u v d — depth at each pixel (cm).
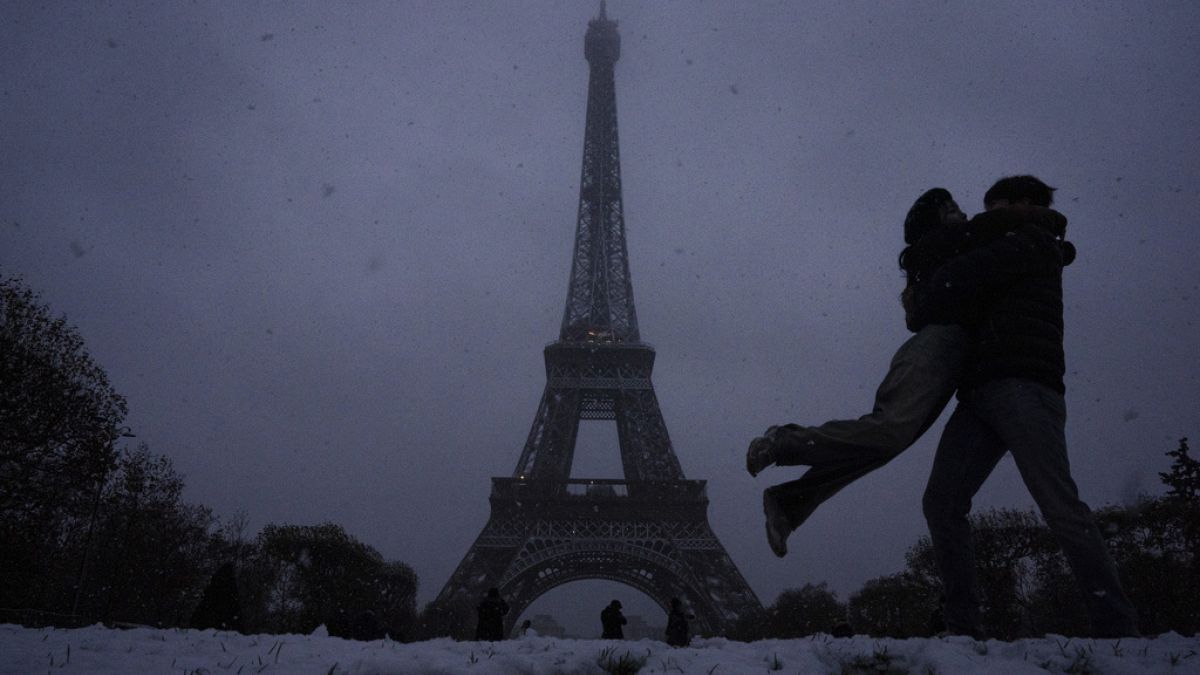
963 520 761
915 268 792
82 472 4372
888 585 8256
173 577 6588
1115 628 652
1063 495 665
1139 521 5241
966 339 729
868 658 630
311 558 7831
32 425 4091
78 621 4744
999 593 5966
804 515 689
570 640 887
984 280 710
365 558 8156
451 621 7912
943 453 768
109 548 6353
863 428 665
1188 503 5009
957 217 808
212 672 593
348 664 625
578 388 10000
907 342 734
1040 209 756
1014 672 552
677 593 8675
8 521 4116
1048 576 6106
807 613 9650
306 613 7519
